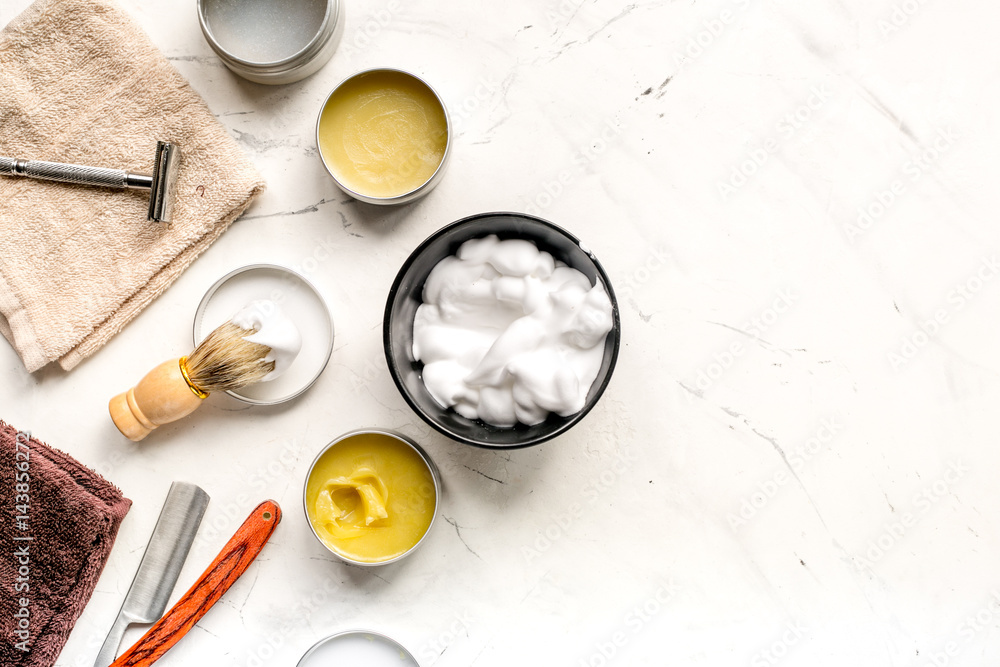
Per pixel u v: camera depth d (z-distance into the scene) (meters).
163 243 0.71
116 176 0.70
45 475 0.70
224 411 0.72
